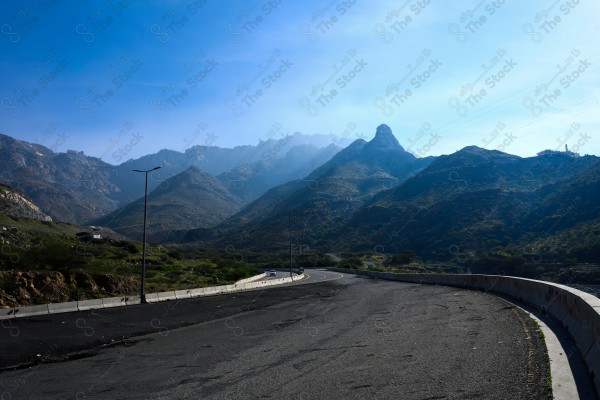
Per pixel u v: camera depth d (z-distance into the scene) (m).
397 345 11.84
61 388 9.31
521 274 48.06
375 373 8.95
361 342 12.68
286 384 8.50
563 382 7.42
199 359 11.67
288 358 11.06
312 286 44.91
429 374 8.59
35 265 37.09
